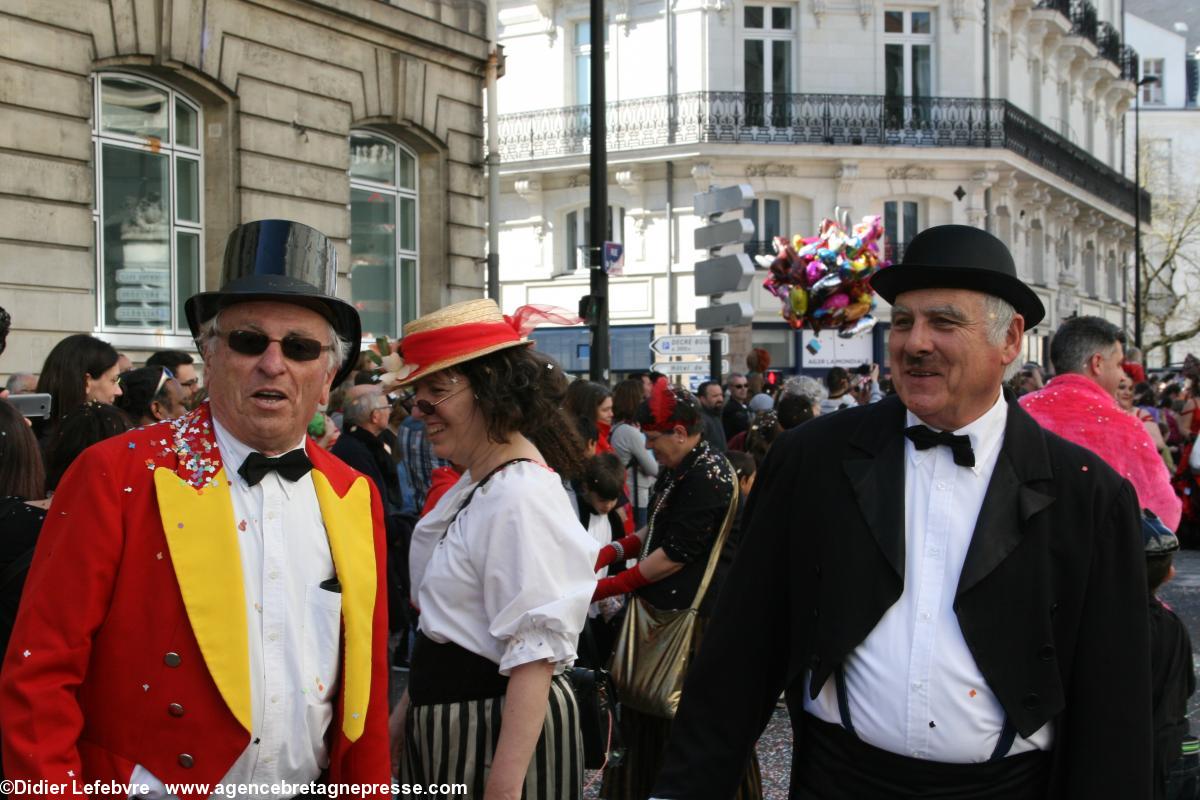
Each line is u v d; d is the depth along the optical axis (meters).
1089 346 4.52
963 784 2.42
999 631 2.40
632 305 28.06
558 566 2.89
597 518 6.00
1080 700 2.41
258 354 2.45
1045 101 34.56
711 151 26.83
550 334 28.34
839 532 2.53
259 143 11.62
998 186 30.03
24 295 9.38
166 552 2.33
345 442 6.88
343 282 12.68
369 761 2.58
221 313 2.49
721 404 11.47
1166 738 3.31
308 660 2.47
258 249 2.48
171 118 11.07
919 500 2.52
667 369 12.52
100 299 10.43
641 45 27.66
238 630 2.34
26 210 9.40
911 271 2.49
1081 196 35.66
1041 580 2.42
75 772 2.17
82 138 9.90
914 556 2.48
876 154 27.83
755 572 2.68
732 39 27.27
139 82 10.79
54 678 2.21
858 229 15.70
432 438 3.13
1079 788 2.38
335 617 2.51
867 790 2.47
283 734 2.41
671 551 4.41
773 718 6.40
